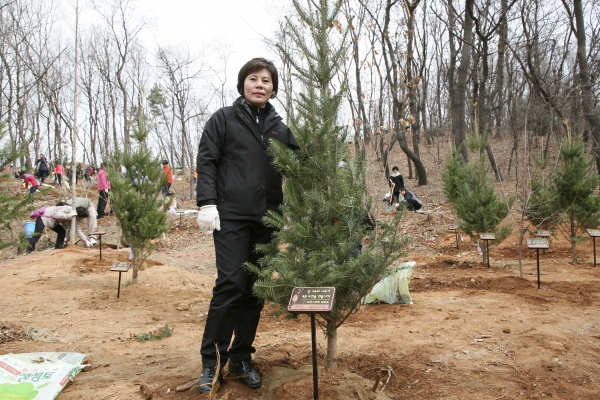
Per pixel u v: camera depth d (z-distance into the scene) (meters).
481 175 8.35
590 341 3.77
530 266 7.81
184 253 12.04
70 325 5.16
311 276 2.69
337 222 2.93
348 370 3.18
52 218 10.98
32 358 3.49
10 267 9.11
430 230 12.13
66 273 8.50
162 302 6.41
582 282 6.11
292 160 2.87
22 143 4.84
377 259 2.87
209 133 3.05
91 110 35.59
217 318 2.94
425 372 3.16
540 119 11.19
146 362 3.81
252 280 3.16
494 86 24.88
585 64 13.56
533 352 3.50
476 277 6.85
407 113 10.52
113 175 7.48
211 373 2.93
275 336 4.36
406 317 4.87
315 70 2.96
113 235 14.73
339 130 2.98
